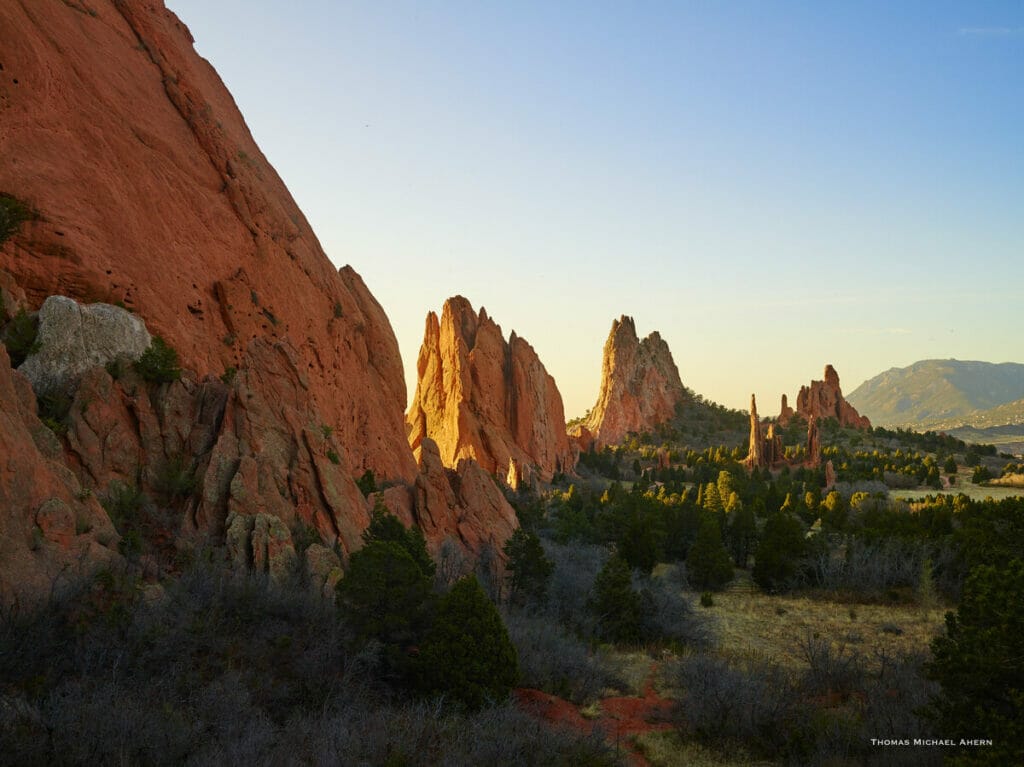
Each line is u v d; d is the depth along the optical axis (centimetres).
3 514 2048
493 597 3909
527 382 15238
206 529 2791
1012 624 1878
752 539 7481
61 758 1507
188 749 1680
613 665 3319
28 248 3522
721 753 2447
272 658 2217
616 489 12038
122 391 3109
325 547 2988
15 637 1825
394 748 1858
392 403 6950
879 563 5744
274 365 3516
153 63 5528
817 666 3172
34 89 3972
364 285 7538
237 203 5372
